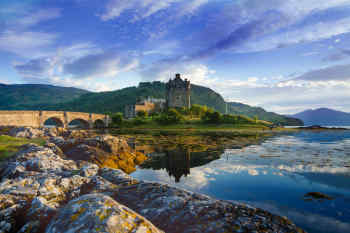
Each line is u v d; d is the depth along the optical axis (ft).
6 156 45.24
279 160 66.13
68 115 273.54
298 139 146.10
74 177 24.06
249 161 64.85
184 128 317.83
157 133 219.00
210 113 352.90
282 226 17.03
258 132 241.14
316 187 38.68
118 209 11.98
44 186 20.40
